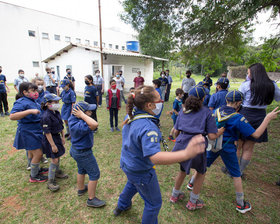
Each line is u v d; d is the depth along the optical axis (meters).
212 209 2.39
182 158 1.07
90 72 12.62
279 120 6.07
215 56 8.16
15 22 19.41
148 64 16.41
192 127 1.98
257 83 2.56
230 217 2.26
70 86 4.73
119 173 3.21
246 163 2.91
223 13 5.50
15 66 19.89
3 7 18.44
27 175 3.18
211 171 3.27
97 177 2.34
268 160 3.61
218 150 2.20
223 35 7.07
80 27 25.77
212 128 1.95
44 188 2.83
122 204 2.21
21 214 2.32
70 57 13.85
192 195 2.32
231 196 2.63
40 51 21.61
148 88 1.46
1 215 2.30
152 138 1.29
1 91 6.71
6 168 3.38
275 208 2.39
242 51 7.62
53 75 10.38
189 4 6.46
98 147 4.28
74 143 2.19
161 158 1.17
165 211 2.35
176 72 32.72
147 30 7.96
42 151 2.87
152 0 6.69
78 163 2.31
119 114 7.36
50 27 22.36
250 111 2.76
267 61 6.62
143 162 1.52
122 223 2.18
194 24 6.82
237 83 20.38
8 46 19.17
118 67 13.59
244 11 4.77
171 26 7.46
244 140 2.90
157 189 1.69
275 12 6.05
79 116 2.12
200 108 2.00
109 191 2.74
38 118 2.85
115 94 5.07
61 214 2.32
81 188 2.62
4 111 7.63
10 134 5.05
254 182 2.93
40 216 2.29
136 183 1.61
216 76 33.59
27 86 2.73
